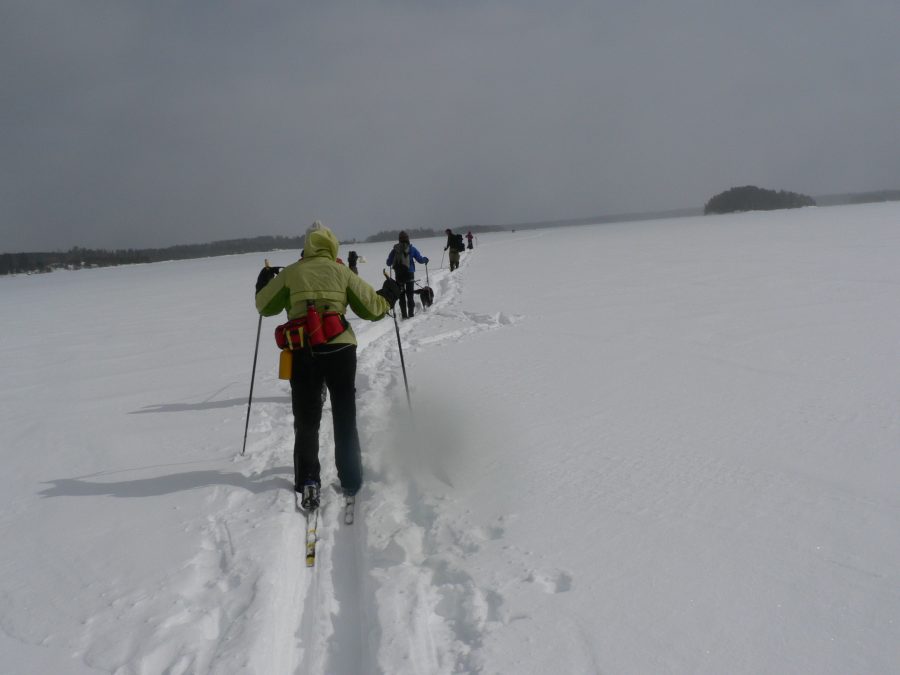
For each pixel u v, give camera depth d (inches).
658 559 98.3
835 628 80.3
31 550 117.8
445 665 79.6
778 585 89.8
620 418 166.2
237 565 105.8
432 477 137.1
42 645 88.5
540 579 95.0
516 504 120.8
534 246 1290.6
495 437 159.0
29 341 448.5
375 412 191.0
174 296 761.0
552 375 215.6
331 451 161.6
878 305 295.4
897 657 74.7
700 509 113.7
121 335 442.0
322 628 94.3
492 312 374.3
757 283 400.2
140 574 106.0
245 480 145.9
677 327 281.3
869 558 95.1
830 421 152.9
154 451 173.9
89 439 191.5
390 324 383.6
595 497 121.3
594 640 80.8
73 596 100.7
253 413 205.2
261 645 85.1
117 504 136.9
